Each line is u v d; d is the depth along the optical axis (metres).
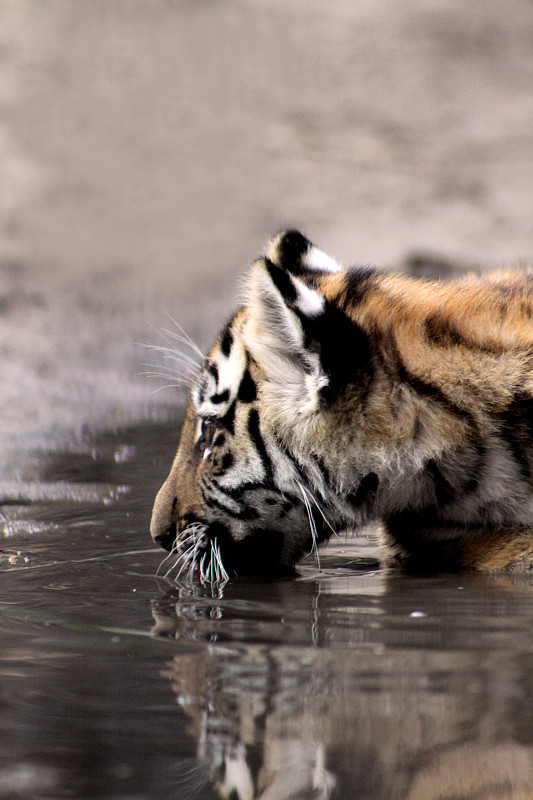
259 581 12.41
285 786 6.14
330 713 7.25
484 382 12.35
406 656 8.66
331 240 39.12
